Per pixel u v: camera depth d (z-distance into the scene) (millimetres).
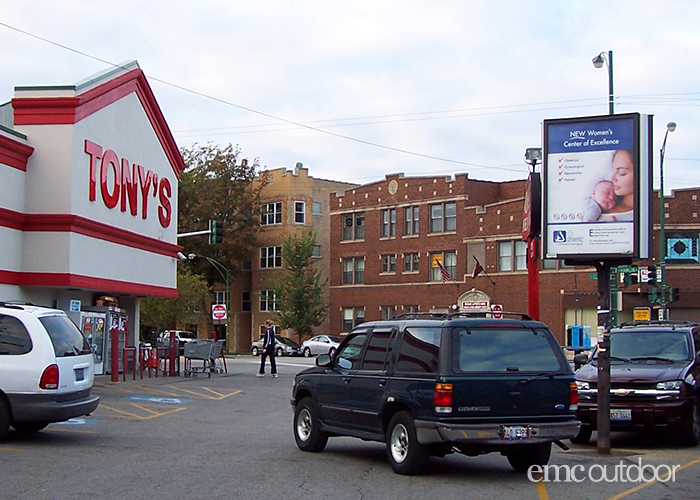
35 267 21391
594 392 14188
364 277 61438
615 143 14375
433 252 56500
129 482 10062
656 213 45750
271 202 68938
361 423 11695
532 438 10219
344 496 9359
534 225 21656
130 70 25656
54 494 9297
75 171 21844
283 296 62812
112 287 24328
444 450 10672
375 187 61062
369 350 11883
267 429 16172
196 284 47344
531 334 10734
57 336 13164
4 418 12648
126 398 21234
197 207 66500
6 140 20391
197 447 13344
